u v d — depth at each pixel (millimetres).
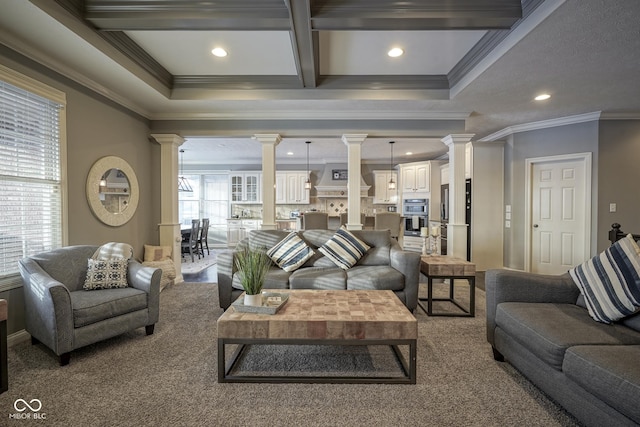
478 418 1581
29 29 2264
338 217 6297
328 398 1751
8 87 2412
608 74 3018
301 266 3348
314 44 2781
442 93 3734
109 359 2191
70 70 2906
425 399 1739
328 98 3756
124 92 3514
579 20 2125
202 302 3553
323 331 1858
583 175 4445
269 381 1899
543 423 1544
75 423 1539
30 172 2611
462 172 4414
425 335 2619
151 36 2793
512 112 4242
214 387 1854
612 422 1286
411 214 7492
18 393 1783
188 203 8922
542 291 2127
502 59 2701
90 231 3254
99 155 3375
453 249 4445
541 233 4836
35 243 2664
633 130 4246
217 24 2395
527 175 4910
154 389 1828
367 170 8523
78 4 2299
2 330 1787
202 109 4141
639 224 4246
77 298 2289
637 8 1988
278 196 8414
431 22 2359
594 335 1611
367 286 2943
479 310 3273
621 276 1788
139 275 2652
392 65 3395
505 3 2301
